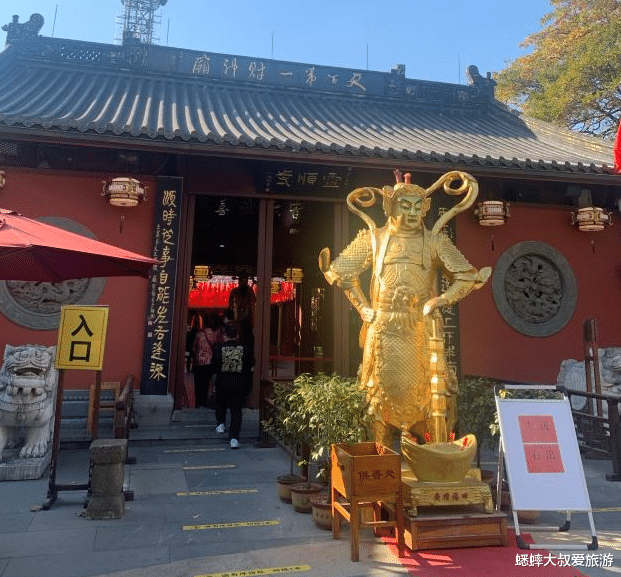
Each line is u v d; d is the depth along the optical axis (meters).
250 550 4.38
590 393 7.87
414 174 10.88
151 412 9.04
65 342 5.62
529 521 5.23
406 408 5.58
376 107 15.53
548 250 11.55
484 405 6.03
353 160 9.37
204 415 9.53
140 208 9.80
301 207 12.36
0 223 3.82
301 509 5.34
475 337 10.95
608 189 11.70
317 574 3.93
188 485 6.33
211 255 19.50
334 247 10.79
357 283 6.21
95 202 9.62
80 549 4.33
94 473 5.20
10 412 6.42
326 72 15.54
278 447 8.41
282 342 20.30
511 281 11.31
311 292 18.17
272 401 7.75
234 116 12.11
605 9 20.06
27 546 4.37
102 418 8.87
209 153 8.90
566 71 20.20
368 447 4.96
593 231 11.80
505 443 4.74
